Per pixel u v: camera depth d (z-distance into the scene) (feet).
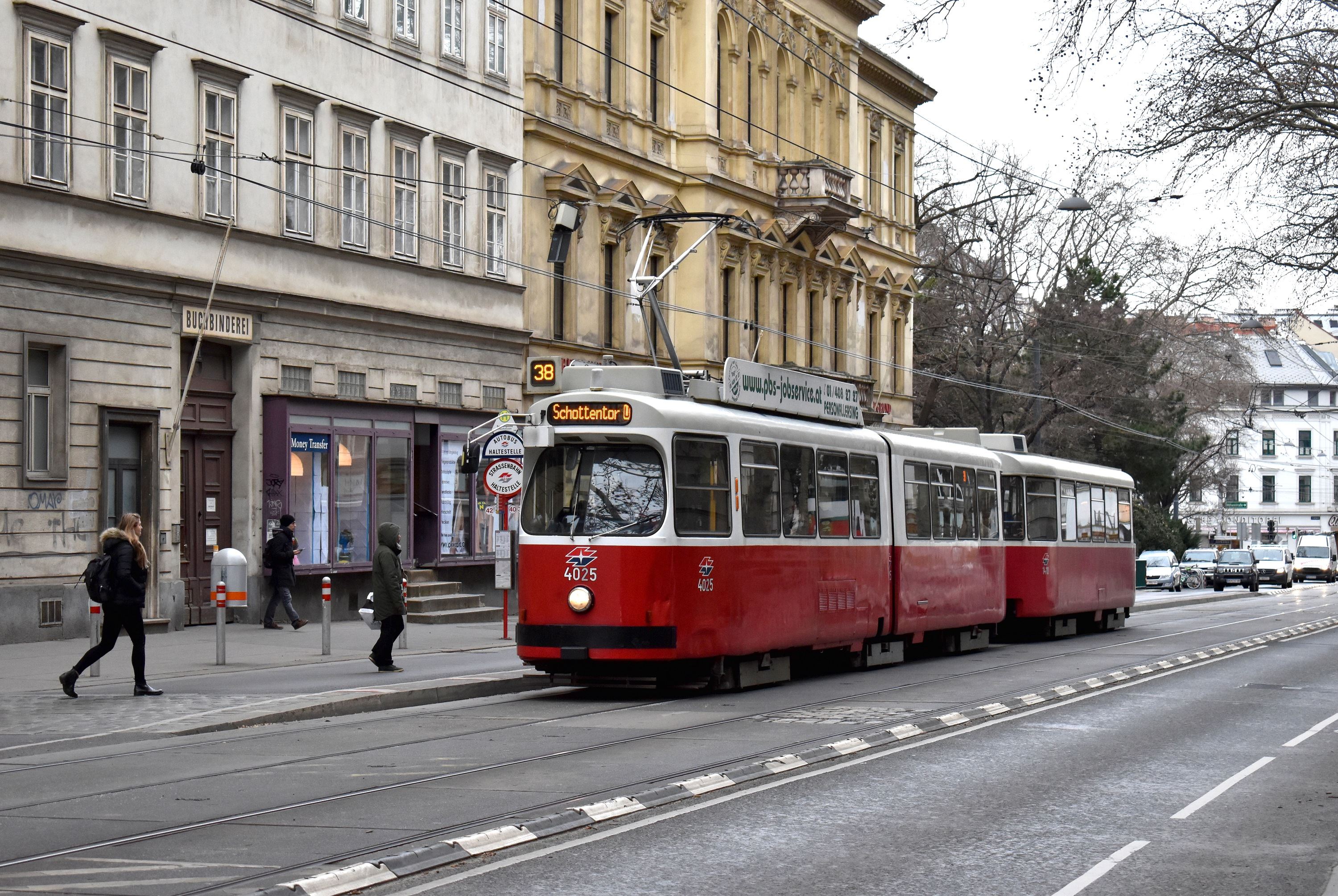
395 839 31.60
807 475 70.33
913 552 81.35
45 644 75.10
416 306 105.50
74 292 78.23
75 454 78.28
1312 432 417.28
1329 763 45.29
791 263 162.81
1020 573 100.94
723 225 130.00
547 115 122.52
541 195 121.49
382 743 46.68
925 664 81.30
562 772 40.86
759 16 154.30
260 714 51.26
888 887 28.78
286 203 93.40
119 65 80.89
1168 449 231.09
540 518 60.80
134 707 53.01
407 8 104.83
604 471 60.49
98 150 79.41
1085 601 110.52
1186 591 235.40
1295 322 98.12
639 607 59.06
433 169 107.45
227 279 88.28
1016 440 104.63
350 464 98.89
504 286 114.93
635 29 135.13
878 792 39.09
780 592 66.90
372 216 101.14
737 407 66.69
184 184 85.30
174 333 84.74
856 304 179.22
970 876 29.84
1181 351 229.45
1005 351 207.21
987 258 204.23
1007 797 38.78
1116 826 35.29
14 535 74.64
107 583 55.67
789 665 69.26
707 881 28.91
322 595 78.18
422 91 106.32
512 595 115.55
